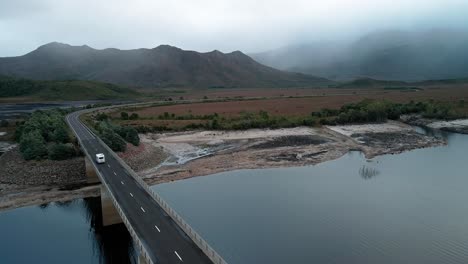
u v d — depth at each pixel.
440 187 74.31
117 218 58.62
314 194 71.06
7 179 80.38
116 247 52.94
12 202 69.56
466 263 45.47
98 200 70.50
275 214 61.00
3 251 51.16
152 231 41.34
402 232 53.91
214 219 59.22
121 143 95.94
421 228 55.16
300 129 143.50
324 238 52.25
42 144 90.50
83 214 64.31
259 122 147.62
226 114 173.50
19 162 86.69
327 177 83.00
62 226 59.62
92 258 49.94
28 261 48.53
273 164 95.19
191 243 38.47
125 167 67.94
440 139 125.38
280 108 196.62
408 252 48.16
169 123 149.62
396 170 88.12
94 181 79.94
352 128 145.88
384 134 133.62
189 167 93.19
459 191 71.62
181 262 34.34
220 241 51.44
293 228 55.50
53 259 49.31
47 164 84.31
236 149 112.31
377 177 82.25
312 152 107.56
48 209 66.62
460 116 163.12
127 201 51.19
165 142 122.75
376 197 68.75
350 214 60.56
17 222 61.12
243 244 50.53
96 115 163.00
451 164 93.06
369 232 53.94
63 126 112.94
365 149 110.75
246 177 84.25
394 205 64.44
